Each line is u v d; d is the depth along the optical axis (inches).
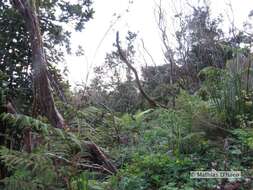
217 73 257.3
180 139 205.6
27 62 274.1
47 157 153.9
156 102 363.6
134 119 281.9
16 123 180.4
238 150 191.6
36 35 238.8
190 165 185.3
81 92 229.3
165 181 174.7
